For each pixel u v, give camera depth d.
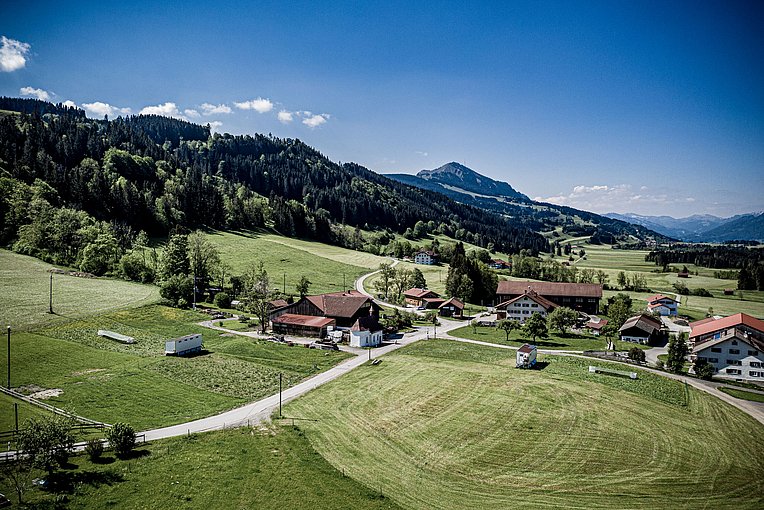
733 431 56.38
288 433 52.34
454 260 169.62
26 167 178.00
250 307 114.50
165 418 55.81
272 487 41.38
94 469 43.19
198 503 38.66
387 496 41.03
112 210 184.62
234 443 49.59
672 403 64.19
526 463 47.28
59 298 107.81
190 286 120.12
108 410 56.94
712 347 81.44
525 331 103.44
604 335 112.25
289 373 74.38
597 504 40.72
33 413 53.34
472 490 42.50
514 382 70.44
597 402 63.09
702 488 43.66
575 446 50.84
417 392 65.94
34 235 140.50
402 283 161.62
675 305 143.12
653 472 46.19
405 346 94.50
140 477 42.19
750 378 79.31
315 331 99.00
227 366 76.19
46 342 80.56
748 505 41.16
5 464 42.25
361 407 60.50
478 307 153.62
